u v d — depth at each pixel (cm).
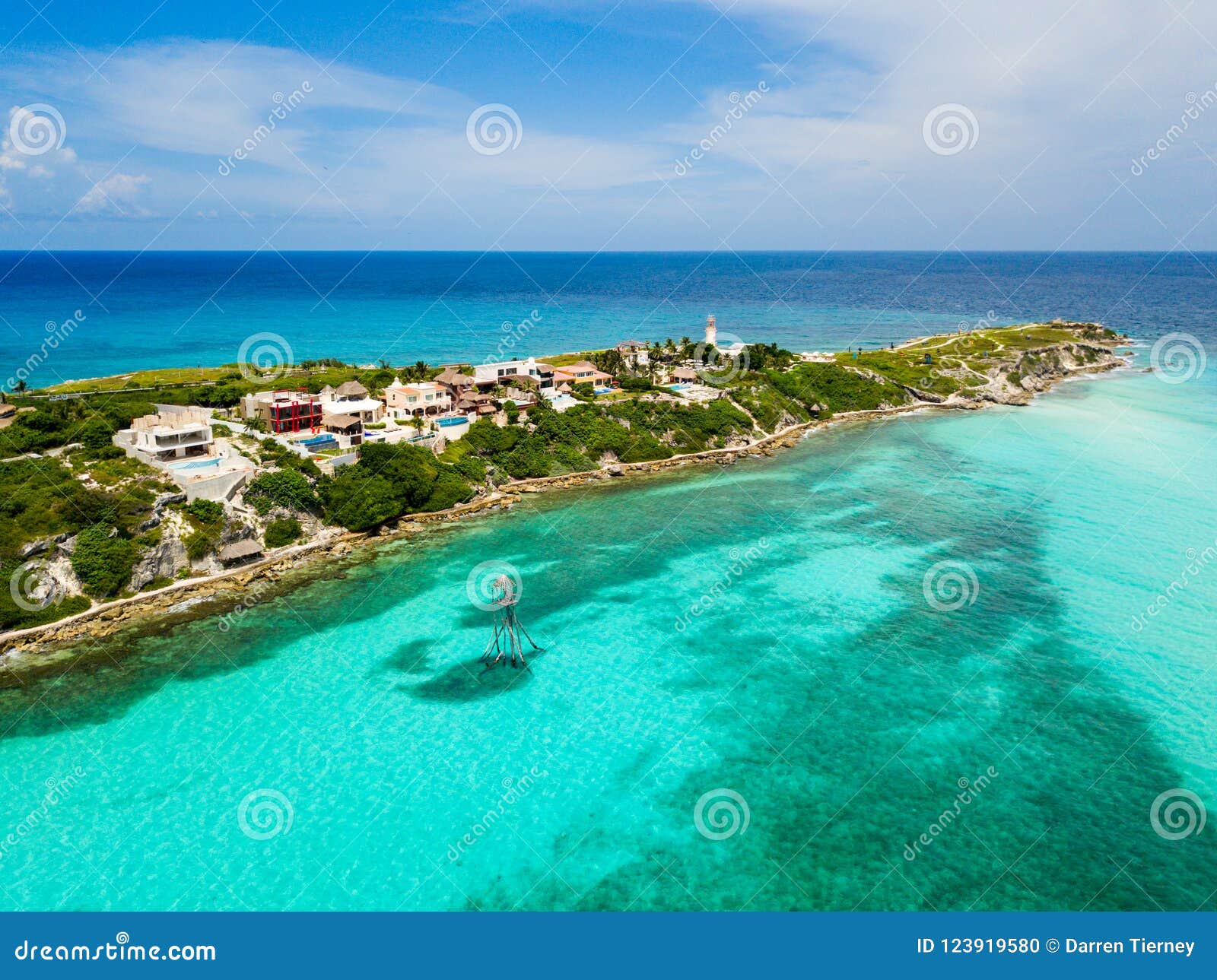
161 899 3331
